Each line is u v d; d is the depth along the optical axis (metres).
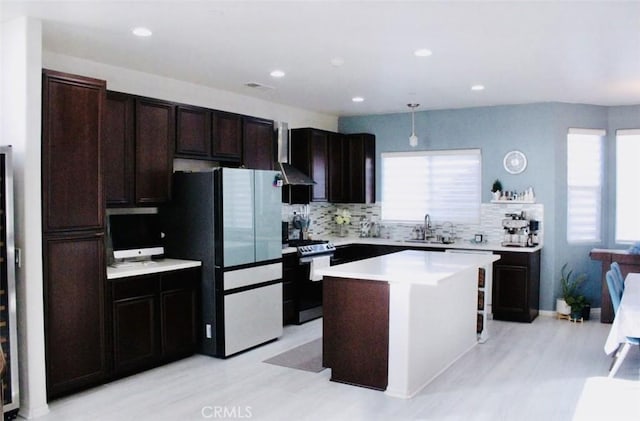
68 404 3.57
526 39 3.79
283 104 6.57
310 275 6.00
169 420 3.31
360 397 3.70
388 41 3.86
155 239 4.72
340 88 5.56
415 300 3.78
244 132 5.57
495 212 6.66
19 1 3.06
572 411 3.46
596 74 4.86
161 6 3.16
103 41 3.87
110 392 3.79
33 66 3.37
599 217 6.60
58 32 3.65
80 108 3.68
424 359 3.96
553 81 5.18
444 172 7.00
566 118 6.36
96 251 3.80
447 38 3.78
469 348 4.91
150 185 4.56
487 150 6.68
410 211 7.25
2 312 3.27
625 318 3.74
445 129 6.95
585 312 6.11
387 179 7.40
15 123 3.41
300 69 4.73
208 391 3.82
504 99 6.16
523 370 4.29
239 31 3.63
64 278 3.60
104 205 3.85
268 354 4.74
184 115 4.88
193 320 4.66
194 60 4.43
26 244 3.35
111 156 4.21
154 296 4.28
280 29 3.59
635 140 6.47
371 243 6.96
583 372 4.24
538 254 6.30
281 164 6.14
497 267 6.11
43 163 3.46
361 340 3.91
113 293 3.96
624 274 5.89
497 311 6.12
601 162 6.61
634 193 6.50
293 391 3.82
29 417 3.35
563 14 3.26
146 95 4.90
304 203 6.55
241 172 4.73
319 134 6.74
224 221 4.56
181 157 4.86
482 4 3.10
